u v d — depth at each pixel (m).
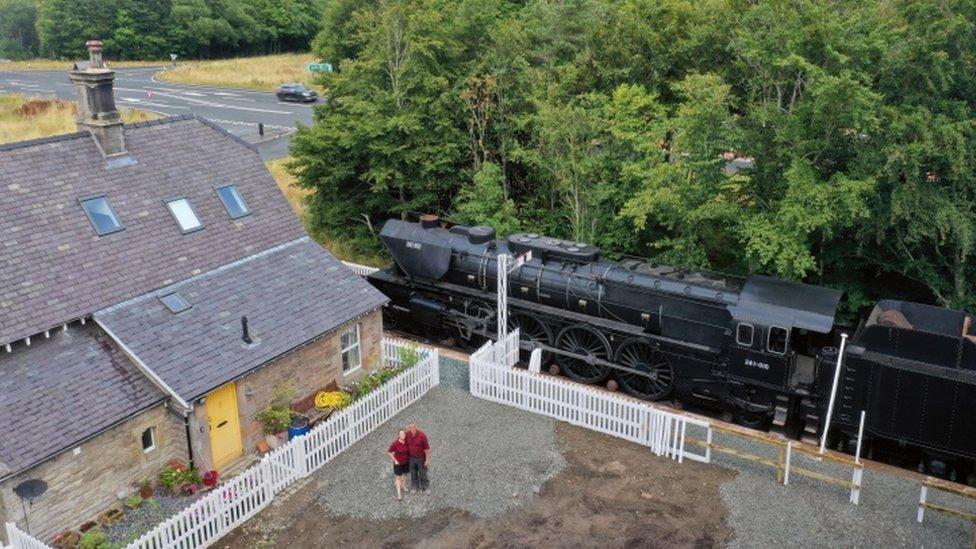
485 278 21.69
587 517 13.87
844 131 19.72
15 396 13.11
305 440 15.25
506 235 25.56
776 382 17.06
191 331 15.55
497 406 18.00
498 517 13.91
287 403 16.61
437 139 27.62
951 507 14.09
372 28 31.19
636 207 20.83
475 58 29.25
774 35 19.47
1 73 71.19
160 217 17.14
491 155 28.30
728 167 26.66
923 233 19.12
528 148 27.27
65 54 88.94
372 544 13.27
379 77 28.69
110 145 17.16
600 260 20.88
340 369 18.14
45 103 46.28
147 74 73.69
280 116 50.72
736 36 22.77
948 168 19.25
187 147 18.88
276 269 18.23
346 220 30.28
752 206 20.91
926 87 19.45
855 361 15.89
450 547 13.14
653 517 13.84
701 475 15.16
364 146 28.00
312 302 17.78
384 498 14.53
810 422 16.80
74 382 13.81
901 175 19.77
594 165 24.08
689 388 18.80
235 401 15.62
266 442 16.22
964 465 15.56
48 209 15.52
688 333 18.64
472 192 26.89
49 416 13.09
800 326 16.61
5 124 41.56
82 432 13.12
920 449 15.85
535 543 13.20
